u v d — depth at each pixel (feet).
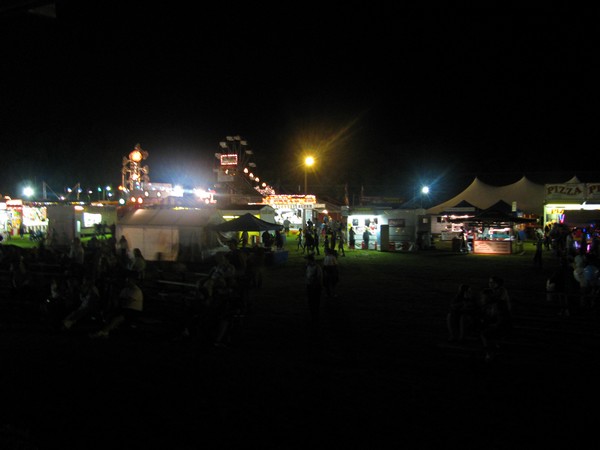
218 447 14.75
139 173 141.38
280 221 144.97
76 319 33.30
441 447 15.14
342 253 83.35
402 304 41.34
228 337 29.40
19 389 19.54
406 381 21.89
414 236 94.68
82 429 15.80
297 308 39.91
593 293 34.19
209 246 71.92
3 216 123.65
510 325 25.49
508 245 87.35
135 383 20.63
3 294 41.55
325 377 22.11
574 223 86.02
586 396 20.06
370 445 15.16
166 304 34.71
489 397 19.85
